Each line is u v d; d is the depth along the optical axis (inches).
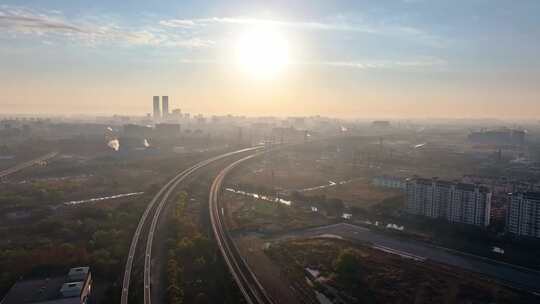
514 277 7185.0
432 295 6422.2
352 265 7278.5
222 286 6815.9
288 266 7667.3
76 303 5836.6
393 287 6702.8
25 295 5999.0
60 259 7514.8
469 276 7116.1
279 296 6441.9
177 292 6250.0
